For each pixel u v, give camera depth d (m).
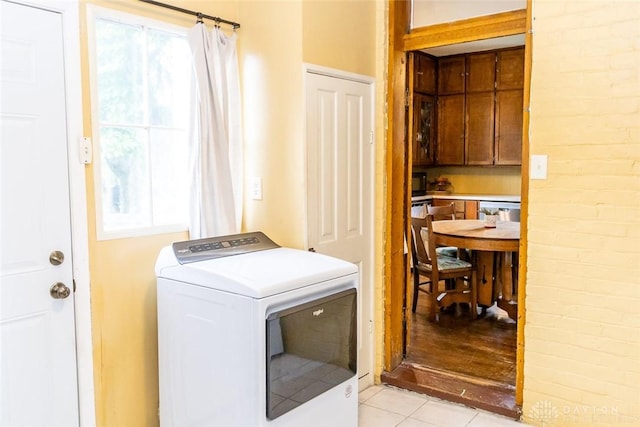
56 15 2.01
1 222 1.89
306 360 2.04
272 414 1.90
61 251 2.06
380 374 3.17
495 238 3.76
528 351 2.61
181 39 2.56
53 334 2.06
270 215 2.76
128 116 2.36
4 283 1.91
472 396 2.84
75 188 2.10
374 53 3.08
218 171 2.58
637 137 2.27
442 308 4.62
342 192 2.89
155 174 2.48
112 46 2.27
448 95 6.40
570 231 2.45
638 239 2.29
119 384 2.30
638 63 2.24
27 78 1.93
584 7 2.35
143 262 2.38
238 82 2.78
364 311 3.11
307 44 2.57
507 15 2.72
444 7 3.02
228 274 1.96
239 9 2.78
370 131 3.09
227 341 1.95
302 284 2.01
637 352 2.32
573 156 2.42
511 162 6.00
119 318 2.29
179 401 2.20
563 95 2.43
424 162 6.32
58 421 2.09
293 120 2.61
